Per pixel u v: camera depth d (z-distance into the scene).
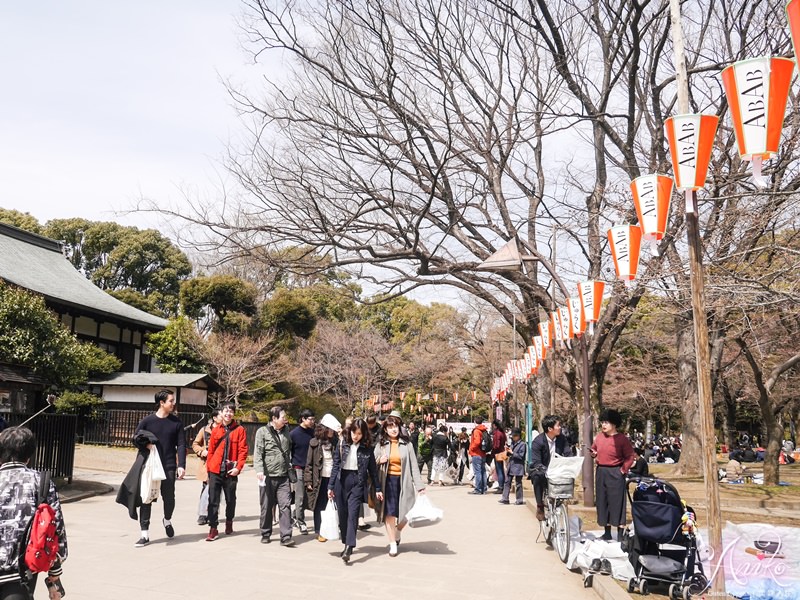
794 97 10.90
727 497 13.62
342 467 7.96
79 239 46.34
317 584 6.56
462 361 45.81
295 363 37.28
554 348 16.80
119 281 45.91
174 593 6.06
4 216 42.34
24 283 24.66
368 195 16.72
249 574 6.90
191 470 21.12
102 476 18.28
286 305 37.94
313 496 9.49
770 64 4.45
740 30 12.66
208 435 10.31
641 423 53.41
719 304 11.04
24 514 3.49
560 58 14.29
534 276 17.97
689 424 19.14
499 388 32.28
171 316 44.66
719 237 11.96
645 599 6.04
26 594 3.43
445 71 16.28
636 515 6.34
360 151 16.05
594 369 15.27
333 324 43.50
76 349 16.47
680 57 5.80
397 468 8.23
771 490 15.05
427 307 57.62
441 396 47.00
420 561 7.85
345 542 7.69
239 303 35.84
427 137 15.12
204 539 8.93
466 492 17.31
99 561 7.36
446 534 10.02
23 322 15.56
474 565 7.68
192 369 30.83
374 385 40.38
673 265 12.27
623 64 13.91
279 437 8.79
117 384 26.27
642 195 6.07
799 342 17.64
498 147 16.27
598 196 14.62
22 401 15.09
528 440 17.08
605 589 6.14
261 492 8.81
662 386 32.25
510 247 14.23
